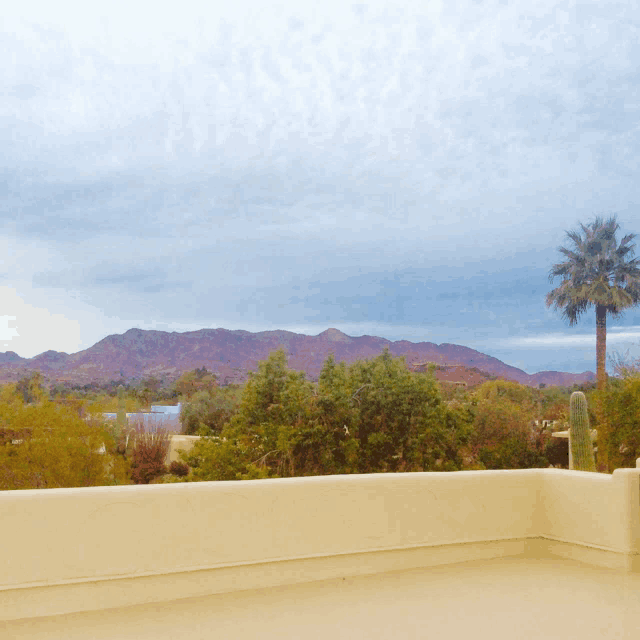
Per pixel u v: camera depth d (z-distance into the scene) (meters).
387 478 6.31
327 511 6.02
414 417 20.48
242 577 5.66
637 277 30.67
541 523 6.99
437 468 20.77
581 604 5.26
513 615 5.01
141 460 16.80
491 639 4.52
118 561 5.23
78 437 14.21
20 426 13.78
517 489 6.93
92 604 5.13
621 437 20.75
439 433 20.56
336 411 19.66
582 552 6.57
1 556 4.89
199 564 5.51
